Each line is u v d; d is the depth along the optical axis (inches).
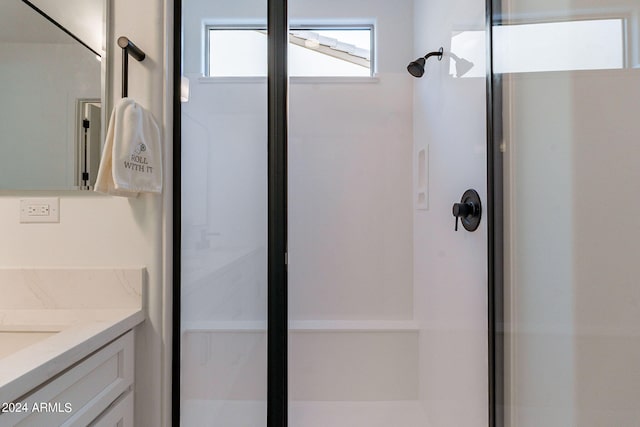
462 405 50.9
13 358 26.6
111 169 37.7
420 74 60.6
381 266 69.6
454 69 52.2
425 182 65.0
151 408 42.4
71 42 43.1
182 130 49.6
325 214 68.3
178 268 46.3
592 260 25.7
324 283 67.9
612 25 23.7
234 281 51.9
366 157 69.1
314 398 66.2
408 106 68.9
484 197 43.7
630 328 22.8
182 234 49.6
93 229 42.7
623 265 23.2
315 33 68.1
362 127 68.8
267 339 52.5
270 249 52.9
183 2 49.8
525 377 34.4
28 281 41.0
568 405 28.5
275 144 53.2
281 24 52.8
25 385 24.1
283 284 52.9
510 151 36.7
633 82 22.2
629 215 22.6
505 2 37.1
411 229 69.6
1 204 42.2
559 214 29.2
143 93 43.5
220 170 52.2
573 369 27.9
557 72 29.2
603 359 25.0
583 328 26.8
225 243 52.0
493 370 39.5
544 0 30.8
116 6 43.7
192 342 49.6
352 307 68.6
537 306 32.5
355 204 69.2
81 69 43.0
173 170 46.2
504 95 37.5
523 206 34.5
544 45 30.9
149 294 42.9
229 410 51.1
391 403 66.8
